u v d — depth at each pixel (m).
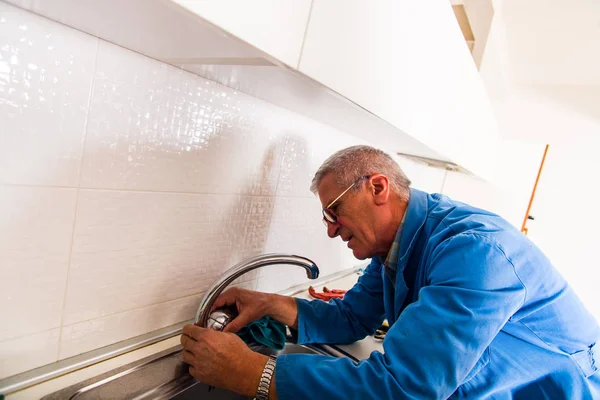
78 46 0.49
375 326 0.95
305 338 0.86
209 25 0.29
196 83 0.68
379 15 0.52
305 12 0.38
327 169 0.76
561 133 3.15
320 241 1.31
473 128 1.37
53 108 0.49
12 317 0.52
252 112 0.83
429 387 0.49
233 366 0.58
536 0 2.09
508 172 3.24
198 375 0.60
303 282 1.28
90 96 0.52
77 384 0.59
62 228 0.54
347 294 0.99
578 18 2.18
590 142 3.05
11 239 0.49
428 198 0.81
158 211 0.68
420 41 0.68
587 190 3.05
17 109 0.46
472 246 0.58
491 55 2.14
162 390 0.65
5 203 0.47
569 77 2.98
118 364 0.66
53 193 0.52
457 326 0.52
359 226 0.76
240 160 0.84
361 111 0.63
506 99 3.32
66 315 0.59
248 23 0.32
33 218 0.51
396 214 0.77
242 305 0.82
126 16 0.36
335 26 0.44
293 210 1.10
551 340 0.74
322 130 1.12
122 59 0.55
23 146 0.47
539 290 0.66
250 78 0.61
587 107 3.07
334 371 0.54
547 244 3.19
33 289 0.54
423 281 0.71
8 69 0.44
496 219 0.71
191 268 0.79
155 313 0.74
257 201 0.93
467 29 1.84
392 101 0.64
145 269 0.69
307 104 0.76
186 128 0.68
